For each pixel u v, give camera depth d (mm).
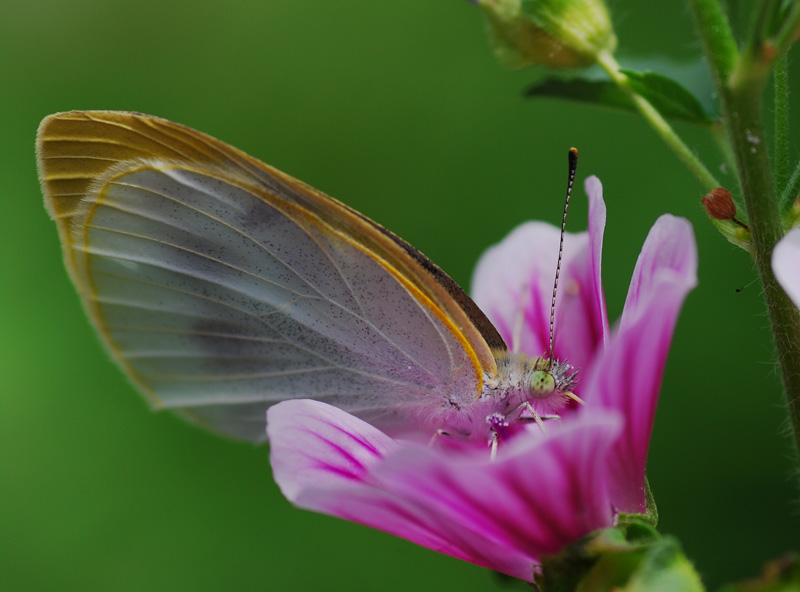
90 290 246
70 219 244
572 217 317
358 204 341
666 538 223
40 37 374
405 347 245
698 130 302
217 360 247
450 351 244
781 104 233
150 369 248
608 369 223
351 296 244
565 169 322
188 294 245
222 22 373
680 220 225
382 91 352
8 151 350
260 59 366
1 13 375
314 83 360
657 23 311
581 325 246
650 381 226
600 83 244
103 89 367
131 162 242
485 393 245
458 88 346
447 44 354
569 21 240
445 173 336
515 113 336
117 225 244
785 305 231
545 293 251
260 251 243
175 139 241
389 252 241
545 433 245
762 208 231
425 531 230
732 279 297
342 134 352
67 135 241
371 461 234
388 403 247
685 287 221
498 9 241
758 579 221
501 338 246
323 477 232
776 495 291
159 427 305
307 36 366
